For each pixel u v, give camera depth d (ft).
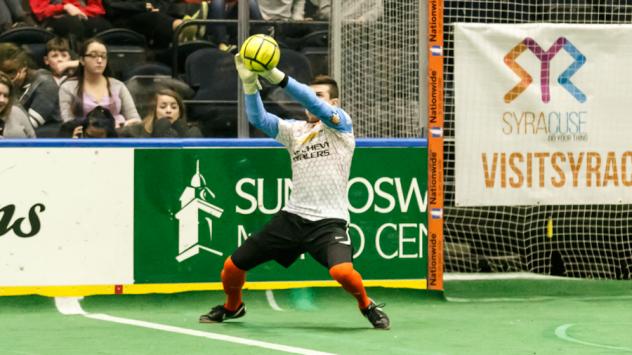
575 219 37.35
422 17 33.58
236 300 29.07
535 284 35.45
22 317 30.07
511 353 24.26
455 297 34.50
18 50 40.11
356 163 33.01
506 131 34.42
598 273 37.50
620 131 35.19
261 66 25.53
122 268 31.63
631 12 38.01
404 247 33.42
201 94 41.60
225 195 32.32
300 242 27.68
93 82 39.75
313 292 32.86
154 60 42.96
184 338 26.30
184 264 32.07
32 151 30.94
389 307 32.71
